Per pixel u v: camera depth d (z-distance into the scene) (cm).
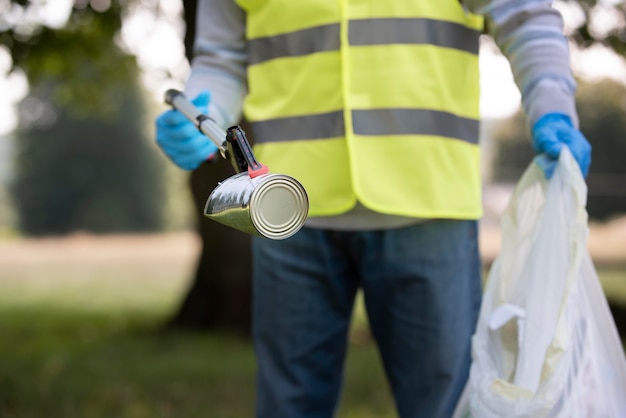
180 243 2452
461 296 158
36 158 2714
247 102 171
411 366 159
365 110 155
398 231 157
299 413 167
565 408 135
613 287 947
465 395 151
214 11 180
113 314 873
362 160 154
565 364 133
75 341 673
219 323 699
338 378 173
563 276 140
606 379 142
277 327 166
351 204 156
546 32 153
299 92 162
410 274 156
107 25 625
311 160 160
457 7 158
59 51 661
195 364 527
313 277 164
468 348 158
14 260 1823
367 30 156
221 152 140
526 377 140
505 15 156
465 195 157
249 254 699
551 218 144
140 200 2786
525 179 154
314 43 160
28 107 2680
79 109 827
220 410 378
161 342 650
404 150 154
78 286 1227
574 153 144
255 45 169
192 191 677
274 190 116
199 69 180
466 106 160
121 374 487
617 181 1969
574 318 138
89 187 2741
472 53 162
